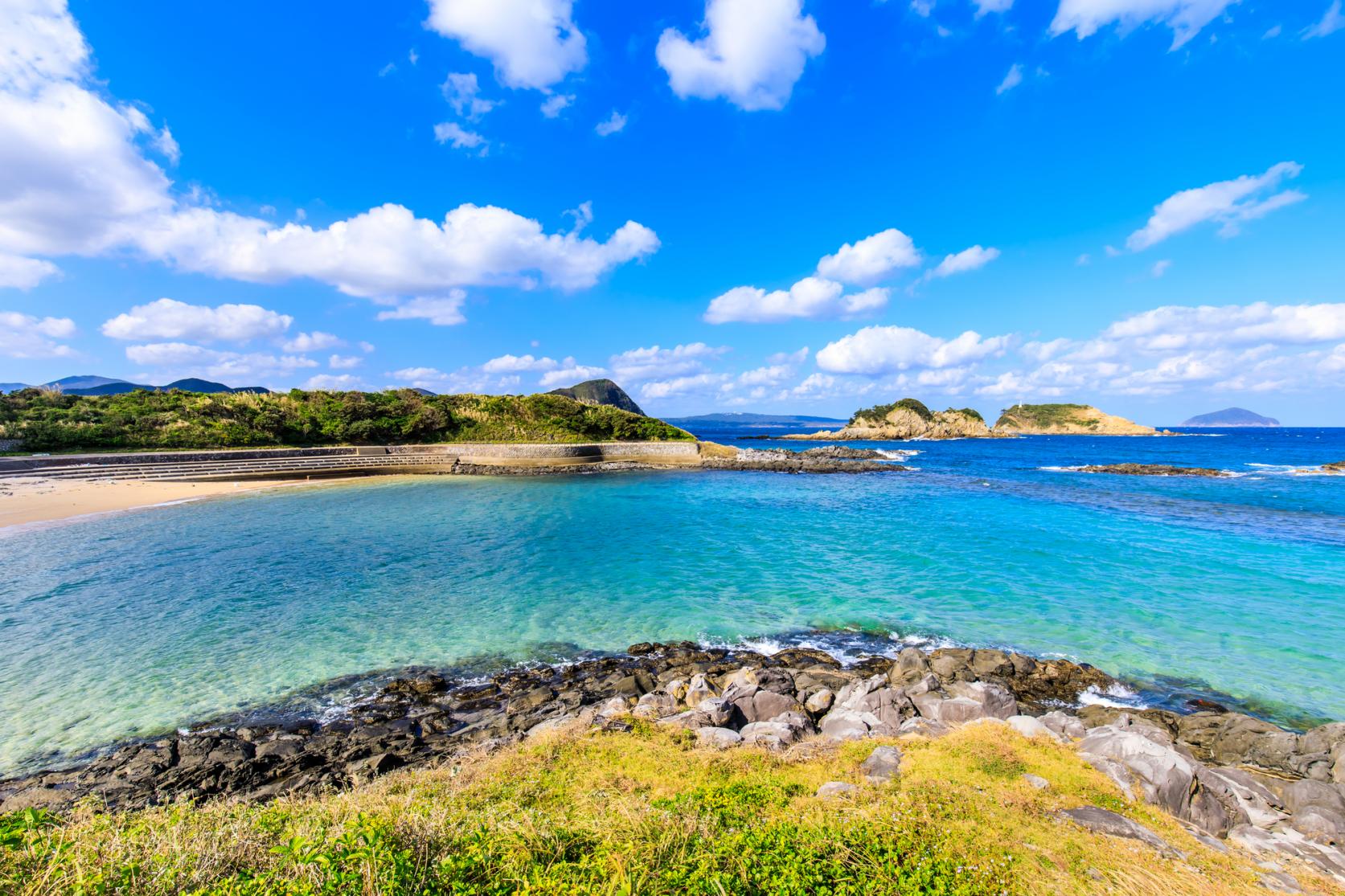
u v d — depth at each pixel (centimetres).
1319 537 2588
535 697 1173
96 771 913
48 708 1120
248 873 454
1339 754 831
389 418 6331
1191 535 2631
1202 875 535
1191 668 1301
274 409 5834
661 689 1197
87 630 1488
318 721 1098
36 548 2269
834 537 2612
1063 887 498
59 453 4384
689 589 1872
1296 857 601
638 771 756
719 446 7550
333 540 2495
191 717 1103
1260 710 1120
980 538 2573
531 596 1798
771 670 1241
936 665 1270
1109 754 789
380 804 641
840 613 1667
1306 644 1420
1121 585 1891
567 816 607
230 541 2450
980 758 779
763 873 472
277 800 715
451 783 743
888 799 656
